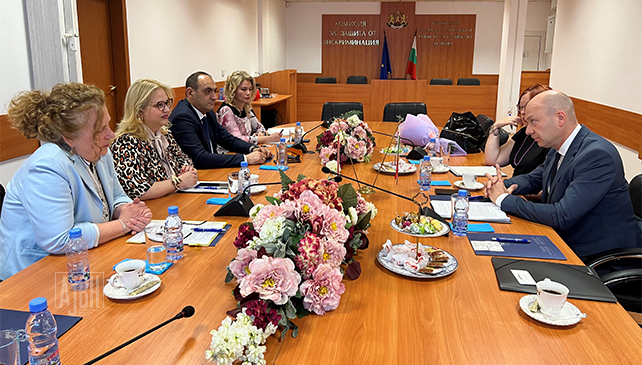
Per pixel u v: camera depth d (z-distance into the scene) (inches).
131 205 75.4
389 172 116.6
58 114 66.5
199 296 55.2
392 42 427.2
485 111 332.2
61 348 44.9
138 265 57.7
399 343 46.5
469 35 418.9
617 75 185.6
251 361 42.1
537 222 82.7
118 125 100.4
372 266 64.3
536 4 411.2
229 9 309.3
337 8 426.9
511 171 137.6
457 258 66.9
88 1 172.1
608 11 194.2
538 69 423.8
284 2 422.3
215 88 142.3
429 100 333.1
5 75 131.0
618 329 49.2
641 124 164.2
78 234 60.9
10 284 58.0
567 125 86.4
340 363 43.4
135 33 198.1
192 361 43.2
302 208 54.6
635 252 76.9
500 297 55.8
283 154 126.3
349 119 126.8
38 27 140.0
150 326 48.8
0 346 40.2
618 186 84.5
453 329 49.0
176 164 114.7
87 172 73.0
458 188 102.6
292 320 50.8
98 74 181.3
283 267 47.9
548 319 49.9
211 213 84.9
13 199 69.0
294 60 440.5
